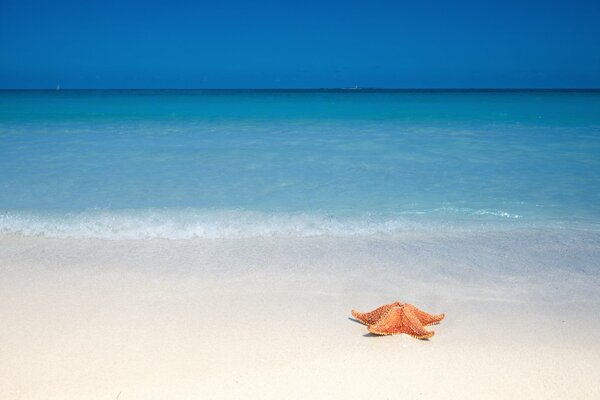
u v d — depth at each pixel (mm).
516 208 9211
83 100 47344
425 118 25312
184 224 8289
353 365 4305
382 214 8836
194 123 22297
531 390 4012
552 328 5004
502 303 5582
